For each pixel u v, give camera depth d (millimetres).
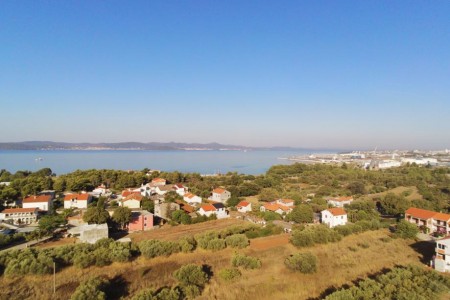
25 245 53031
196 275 37719
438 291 33906
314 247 53281
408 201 84562
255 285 38625
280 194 107688
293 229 63969
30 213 70125
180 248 48906
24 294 34188
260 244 54906
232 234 59125
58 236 59031
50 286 36219
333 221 71625
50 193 95062
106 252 43688
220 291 36781
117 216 64250
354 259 48281
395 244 56688
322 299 34344
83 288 32562
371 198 107125
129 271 41312
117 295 34938
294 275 42031
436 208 83000
